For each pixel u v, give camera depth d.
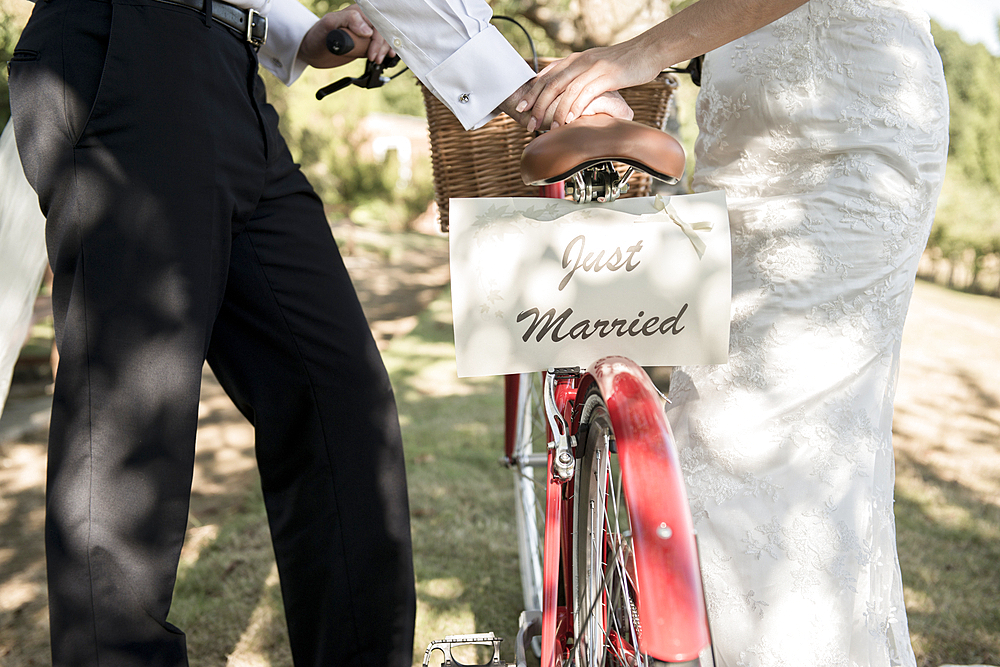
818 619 1.29
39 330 6.74
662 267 1.12
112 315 1.20
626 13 3.40
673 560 0.90
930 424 4.04
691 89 5.40
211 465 3.84
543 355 1.14
